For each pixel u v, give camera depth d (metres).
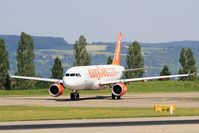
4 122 138.12
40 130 119.38
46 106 197.12
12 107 190.38
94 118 147.25
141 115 154.50
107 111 169.38
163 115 154.38
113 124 130.38
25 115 157.00
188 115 154.50
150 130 117.62
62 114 159.50
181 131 115.44
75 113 162.75
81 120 142.00
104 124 130.62
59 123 134.25
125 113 162.00
